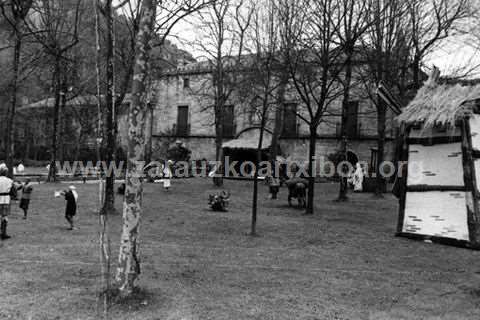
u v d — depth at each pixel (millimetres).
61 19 19156
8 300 5645
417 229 11266
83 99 34781
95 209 14680
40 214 13445
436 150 11195
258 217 14117
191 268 7617
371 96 20422
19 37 16984
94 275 6863
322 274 7496
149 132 31172
